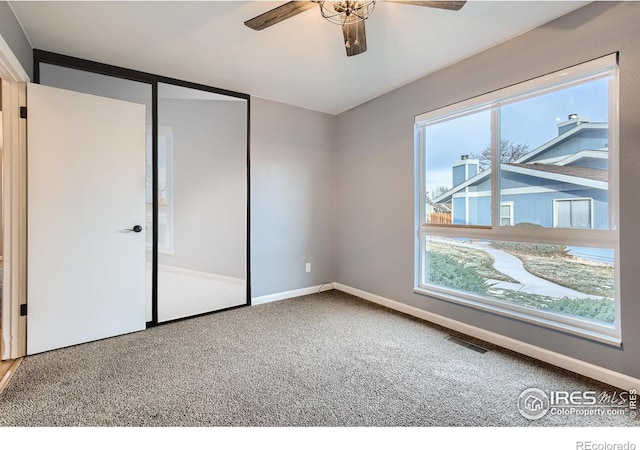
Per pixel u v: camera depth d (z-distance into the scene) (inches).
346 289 153.5
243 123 134.3
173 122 140.9
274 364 81.0
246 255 133.4
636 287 66.9
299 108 145.2
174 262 141.3
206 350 89.1
